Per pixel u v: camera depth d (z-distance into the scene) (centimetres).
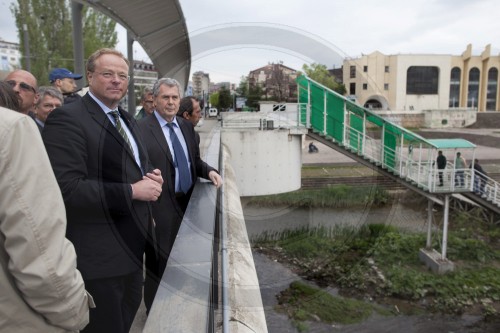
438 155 1404
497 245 1502
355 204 1484
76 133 173
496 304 1170
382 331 1017
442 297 1199
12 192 112
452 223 1688
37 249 114
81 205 167
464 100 5622
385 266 1323
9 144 113
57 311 121
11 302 118
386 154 1323
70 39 2108
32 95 266
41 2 2012
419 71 4928
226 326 166
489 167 2300
